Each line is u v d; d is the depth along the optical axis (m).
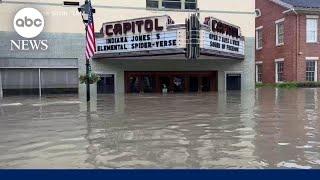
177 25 26.12
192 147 8.28
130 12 30.25
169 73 31.66
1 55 28.23
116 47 28.23
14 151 8.11
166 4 31.11
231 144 8.56
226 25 29.00
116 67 30.30
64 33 29.22
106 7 29.81
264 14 41.47
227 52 29.25
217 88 32.50
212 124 11.60
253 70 33.16
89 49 20.58
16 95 28.23
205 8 31.97
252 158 7.25
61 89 29.30
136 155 7.60
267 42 41.06
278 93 27.64
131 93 29.91
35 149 8.27
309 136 9.47
